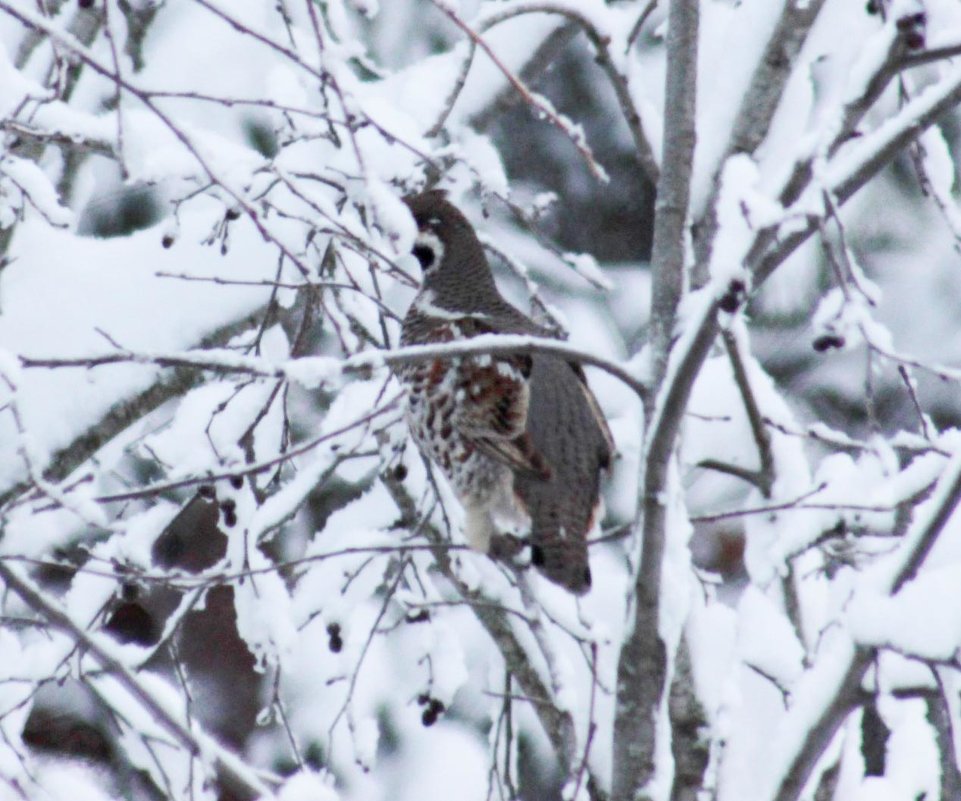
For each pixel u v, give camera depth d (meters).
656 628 7.93
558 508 9.18
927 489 9.58
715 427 10.08
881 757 11.80
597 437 9.59
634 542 7.95
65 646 9.63
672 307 8.21
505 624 9.90
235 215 9.55
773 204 6.79
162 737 8.65
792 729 8.18
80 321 10.67
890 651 8.19
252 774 7.59
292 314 11.98
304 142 10.86
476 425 9.35
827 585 10.75
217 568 9.59
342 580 10.19
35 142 9.99
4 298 10.78
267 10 12.73
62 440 10.41
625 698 8.02
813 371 15.48
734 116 10.20
